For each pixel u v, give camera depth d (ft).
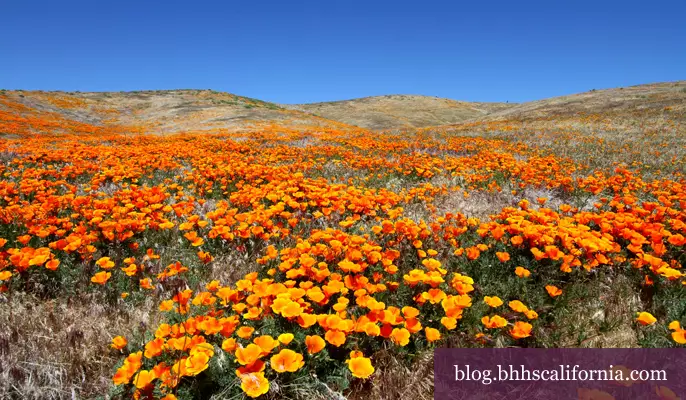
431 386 8.34
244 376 6.85
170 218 17.35
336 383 8.23
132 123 156.97
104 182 25.50
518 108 192.13
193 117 164.66
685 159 39.83
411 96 424.46
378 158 34.68
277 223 16.48
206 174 24.82
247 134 81.20
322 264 10.82
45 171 25.29
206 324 8.16
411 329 8.68
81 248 12.65
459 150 45.70
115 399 7.59
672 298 10.75
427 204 19.89
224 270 12.96
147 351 7.80
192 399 7.43
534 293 11.26
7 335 8.93
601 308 10.84
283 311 8.25
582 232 12.51
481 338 9.10
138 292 11.23
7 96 144.77
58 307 10.45
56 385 7.97
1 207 17.28
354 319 8.89
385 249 14.29
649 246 14.03
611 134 68.59
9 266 11.42
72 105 169.58
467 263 13.10
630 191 24.14
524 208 17.97
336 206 17.29
